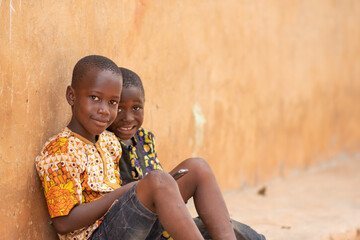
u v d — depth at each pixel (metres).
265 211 5.07
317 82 7.20
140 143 3.43
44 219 3.16
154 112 4.33
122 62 3.89
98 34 3.60
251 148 5.83
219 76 5.23
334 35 7.59
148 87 4.23
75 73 2.98
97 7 3.58
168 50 4.47
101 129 2.96
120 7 3.83
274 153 6.29
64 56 3.28
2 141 2.87
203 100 5.01
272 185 6.18
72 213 2.80
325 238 4.37
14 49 2.91
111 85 2.94
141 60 4.13
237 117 5.56
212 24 5.09
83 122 2.95
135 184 2.78
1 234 2.88
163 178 2.68
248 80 5.71
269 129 6.16
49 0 3.14
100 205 2.83
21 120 2.97
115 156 3.20
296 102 6.70
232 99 5.46
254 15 5.76
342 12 7.78
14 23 2.91
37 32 3.06
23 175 2.99
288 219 4.81
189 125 4.82
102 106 2.93
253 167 5.89
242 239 3.09
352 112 8.24
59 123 3.26
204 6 4.95
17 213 2.97
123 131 3.26
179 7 4.59
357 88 8.35
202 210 2.94
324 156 7.52
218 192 2.97
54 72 3.20
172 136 4.59
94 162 3.02
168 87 4.50
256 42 5.82
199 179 2.98
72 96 3.00
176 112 4.62
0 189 2.86
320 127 7.36
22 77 2.97
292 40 6.54
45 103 3.13
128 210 2.72
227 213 2.94
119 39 3.83
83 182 2.95
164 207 2.63
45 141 3.15
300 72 6.76
